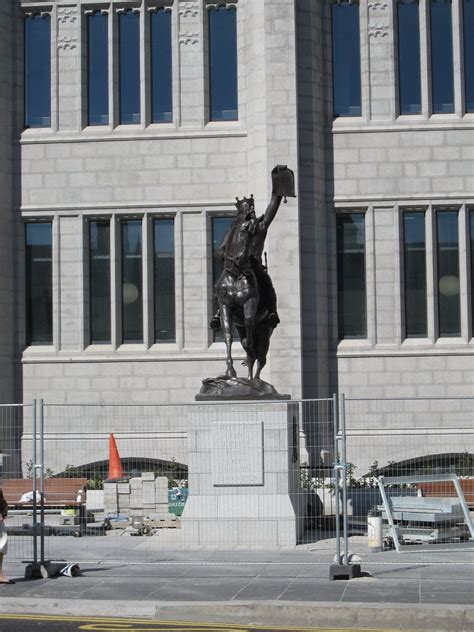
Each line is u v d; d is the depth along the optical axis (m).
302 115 40.72
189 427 27.56
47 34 42.72
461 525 27.66
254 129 40.59
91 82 42.59
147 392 41.16
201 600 20.38
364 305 41.22
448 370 40.44
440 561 24.61
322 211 40.97
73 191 41.88
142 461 40.66
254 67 40.72
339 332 41.25
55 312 41.72
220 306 28.38
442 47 41.62
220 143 41.50
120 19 42.56
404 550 25.59
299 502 28.12
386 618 19.02
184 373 41.06
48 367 41.47
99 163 41.88
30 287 42.28
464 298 40.72
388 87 41.31
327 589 21.20
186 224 41.56
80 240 41.75
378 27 41.47
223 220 41.81
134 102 42.47
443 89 41.56
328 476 34.84
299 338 39.41
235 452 27.22
